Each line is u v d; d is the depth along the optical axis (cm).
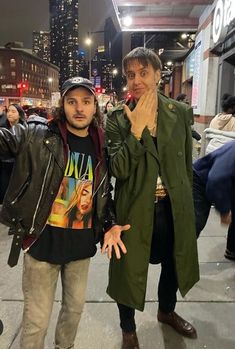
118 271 241
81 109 193
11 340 272
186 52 1830
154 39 1853
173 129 235
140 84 230
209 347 267
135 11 1155
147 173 228
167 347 266
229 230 404
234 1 694
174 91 2352
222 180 310
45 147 194
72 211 200
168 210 243
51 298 205
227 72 922
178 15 1199
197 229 343
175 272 254
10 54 8319
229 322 297
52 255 197
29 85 9112
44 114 995
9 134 192
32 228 194
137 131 211
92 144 208
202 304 322
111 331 284
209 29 993
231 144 329
